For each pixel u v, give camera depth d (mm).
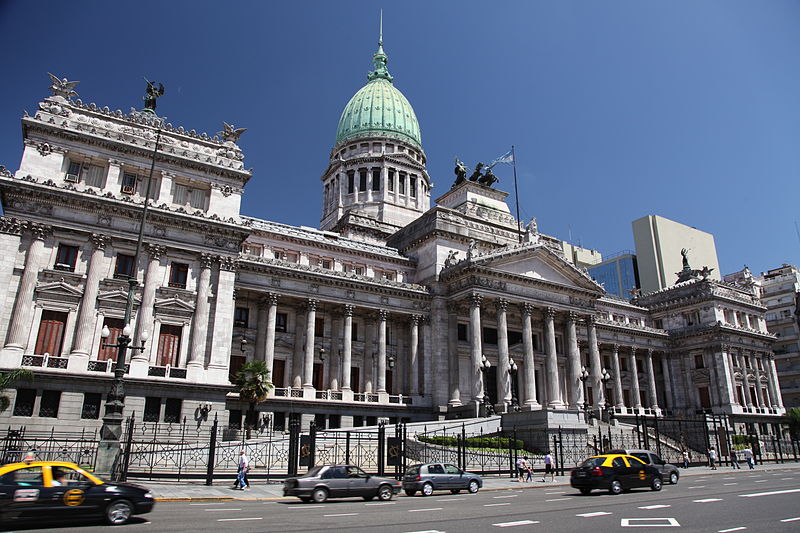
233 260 59625
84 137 55688
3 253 50375
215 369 55500
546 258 81625
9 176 51188
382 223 102875
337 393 69438
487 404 69062
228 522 21516
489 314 81625
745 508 23875
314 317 70312
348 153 119500
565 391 84062
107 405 33531
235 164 62375
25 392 48531
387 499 31359
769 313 130250
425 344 76625
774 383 107750
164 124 60969
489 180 104250
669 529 18688
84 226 53750
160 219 56781
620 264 157625
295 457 40438
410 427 57625
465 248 83250
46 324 51219
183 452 43594
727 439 66062
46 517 20062
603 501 28219
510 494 34375
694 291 107000
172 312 55688
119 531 19250
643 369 105438
